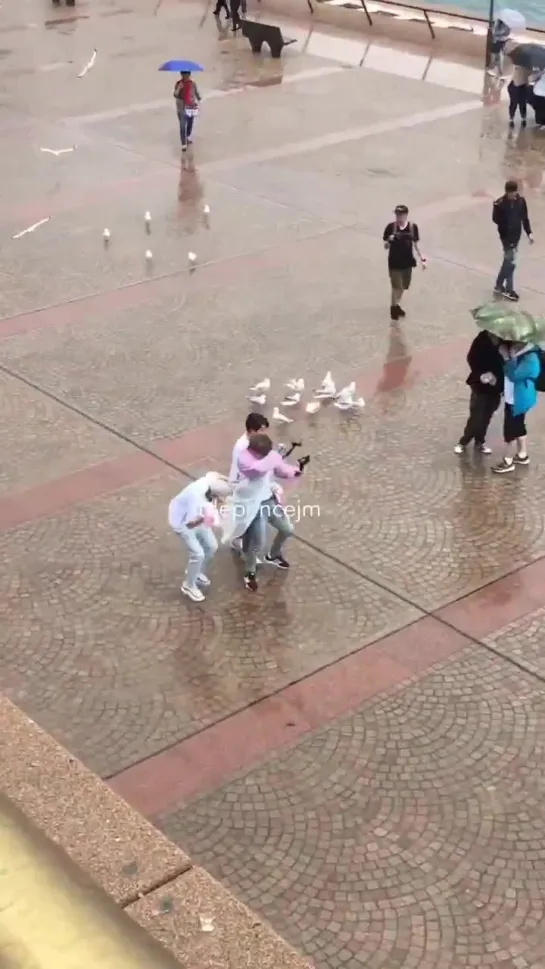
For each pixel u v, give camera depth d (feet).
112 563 30.04
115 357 42.06
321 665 26.30
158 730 24.23
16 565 29.94
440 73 84.89
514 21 82.69
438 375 40.50
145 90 81.10
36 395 39.24
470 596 28.73
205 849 21.17
